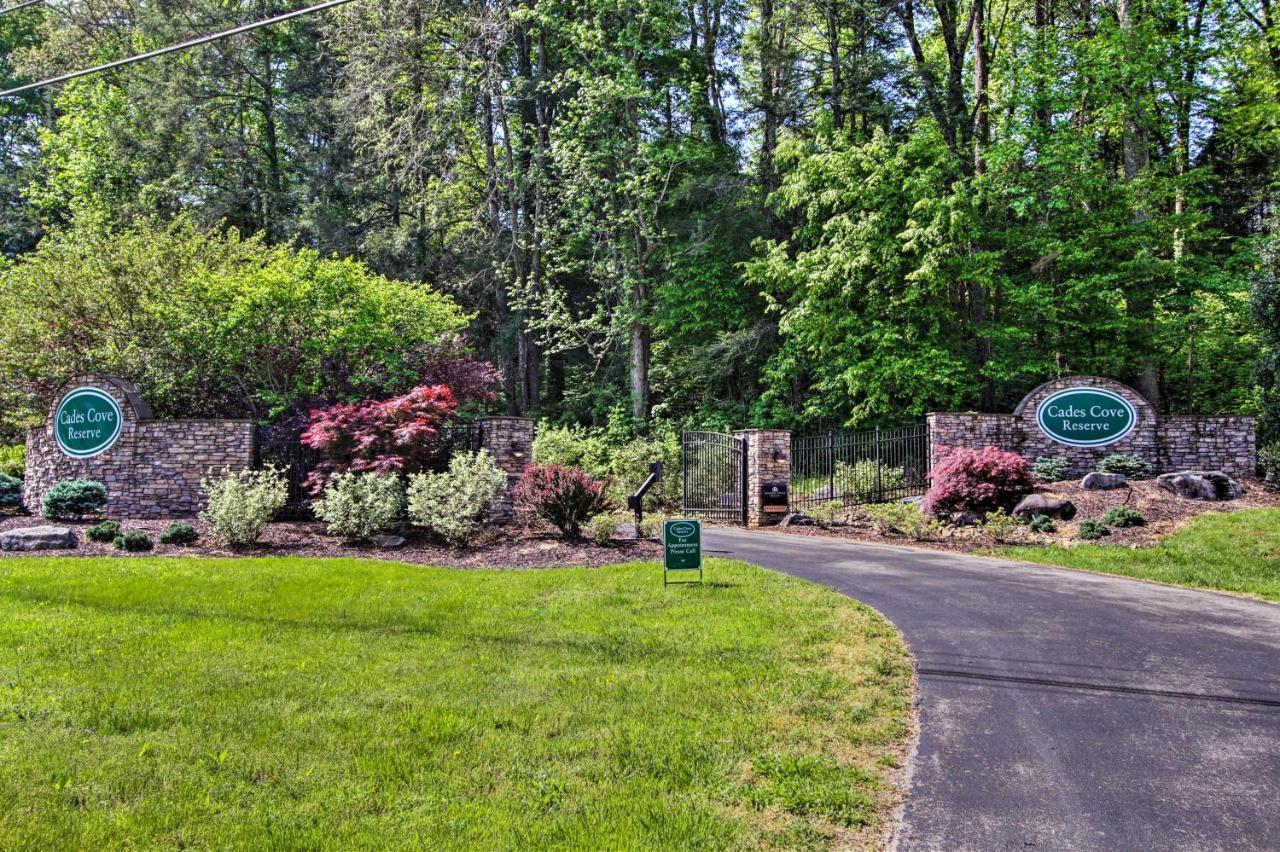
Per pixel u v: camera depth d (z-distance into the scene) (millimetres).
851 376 20641
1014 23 23141
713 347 24297
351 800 3984
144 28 27219
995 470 13758
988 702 5566
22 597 8023
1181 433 15555
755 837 3729
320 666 6023
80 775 4203
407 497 12641
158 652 6320
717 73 27422
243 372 17875
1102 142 24766
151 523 13391
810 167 21562
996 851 3721
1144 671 6266
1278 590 9188
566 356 30969
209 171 28875
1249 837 3877
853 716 5188
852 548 12484
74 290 17672
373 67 24938
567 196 24828
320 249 27547
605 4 23719
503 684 5641
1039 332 21359
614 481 18141
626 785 4172
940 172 20391
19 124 37156
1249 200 23109
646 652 6398
